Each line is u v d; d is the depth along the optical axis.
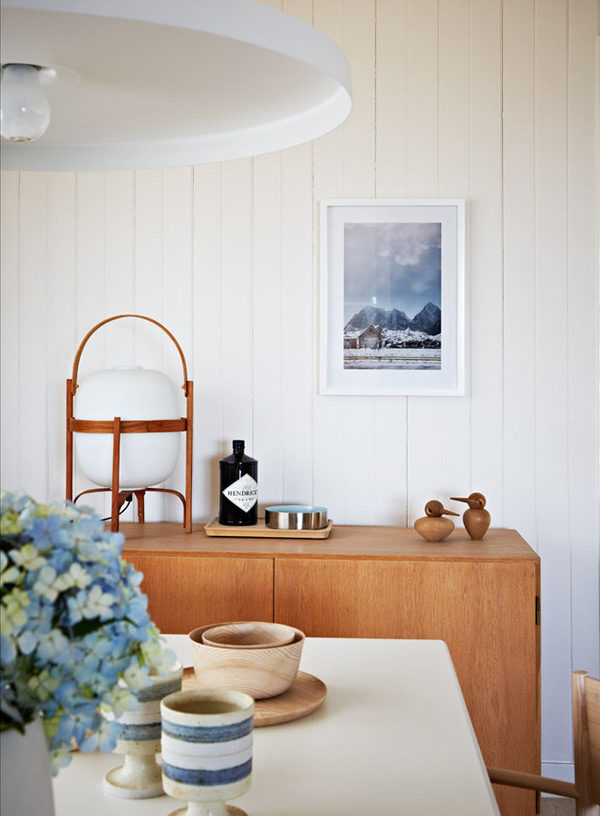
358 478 2.95
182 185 2.97
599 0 2.90
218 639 1.37
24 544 0.78
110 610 0.78
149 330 2.99
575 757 1.41
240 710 0.92
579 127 2.91
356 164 2.94
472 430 2.93
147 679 0.83
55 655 0.75
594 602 2.90
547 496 2.91
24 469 3.00
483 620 2.44
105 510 2.99
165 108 1.02
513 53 2.92
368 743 1.18
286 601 2.47
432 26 2.93
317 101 0.99
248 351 2.97
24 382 3.00
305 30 0.81
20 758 0.73
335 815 0.96
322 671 1.53
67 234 2.99
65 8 0.70
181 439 2.97
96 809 0.97
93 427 2.63
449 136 2.93
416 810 0.97
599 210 2.88
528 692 2.43
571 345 2.91
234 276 2.97
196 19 0.74
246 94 0.96
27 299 3.00
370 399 2.95
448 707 1.33
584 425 2.91
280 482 2.97
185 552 2.48
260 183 2.96
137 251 2.98
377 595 2.45
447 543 2.63
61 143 1.17
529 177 2.92
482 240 2.93
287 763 1.11
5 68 0.90
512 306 2.92
